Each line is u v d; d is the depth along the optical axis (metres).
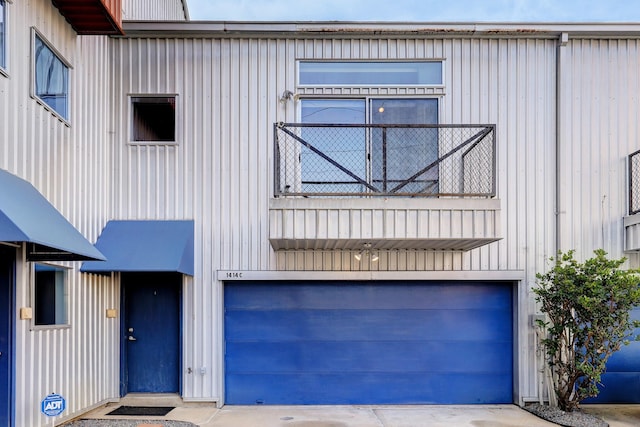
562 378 7.18
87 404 6.73
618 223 7.83
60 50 6.16
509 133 7.88
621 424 6.73
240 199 7.72
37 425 5.43
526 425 6.60
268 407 7.55
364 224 6.36
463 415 7.11
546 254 7.79
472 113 7.86
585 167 7.88
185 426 6.19
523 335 7.69
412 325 7.85
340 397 7.75
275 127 6.54
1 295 5.10
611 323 6.64
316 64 7.92
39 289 5.59
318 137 7.63
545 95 7.93
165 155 7.75
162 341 7.84
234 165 7.75
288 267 7.69
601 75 7.99
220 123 7.79
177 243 7.21
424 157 7.64
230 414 7.08
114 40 7.80
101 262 6.70
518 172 7.86
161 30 7.64
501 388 7.83
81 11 6.16
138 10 9.41
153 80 7.79
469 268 7.75
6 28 5.01
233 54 7.86
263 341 7.77
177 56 7.81
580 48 7.99
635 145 7.93
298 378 7.74
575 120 7.93
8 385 5.01
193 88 7.81
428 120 7.87
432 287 7.89
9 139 5.02
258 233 7.69
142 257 6.90
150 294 7.88
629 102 7.97
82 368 6.59
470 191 7.42
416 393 7.79
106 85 7.68
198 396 7.51
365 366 7.79
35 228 4.48
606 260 6.83
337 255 7.73
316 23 7.69
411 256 7.75
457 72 7.91
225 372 7.70
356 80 7.90
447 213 6.42
